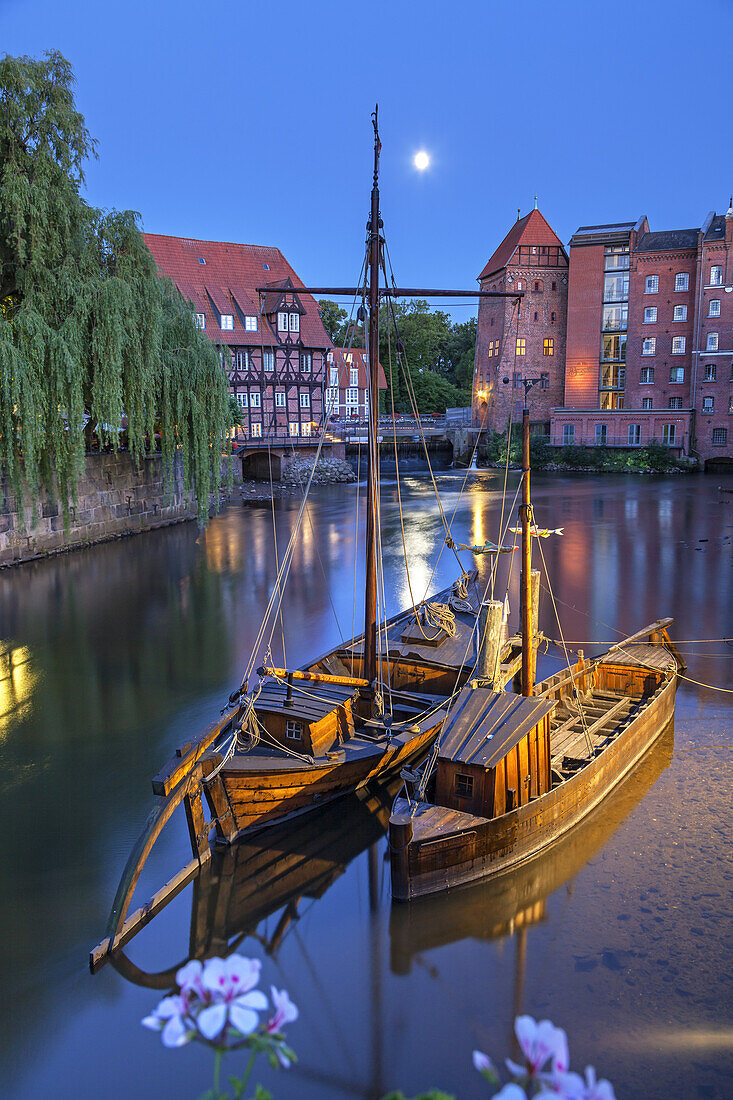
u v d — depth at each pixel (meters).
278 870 10.74
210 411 33.69
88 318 26.67
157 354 29.62
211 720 15.62
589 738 13.20
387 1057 7.66
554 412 70.88
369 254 14.19
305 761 11.55
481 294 15.14
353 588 27.14
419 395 96.38
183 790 10.15
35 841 11.42
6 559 29.70
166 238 61.94
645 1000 8.23
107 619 23.09
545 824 10.87
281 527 40.28
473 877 10.13
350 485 60.84
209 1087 7.39
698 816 11.77
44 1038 7.93
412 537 37.56
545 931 9.36
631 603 24.44
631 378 70.06
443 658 15.52
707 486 56.16
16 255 25.95
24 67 24.94
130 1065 7.62
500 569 29.83
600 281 70.69
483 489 57.44
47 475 28.08
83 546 33.91
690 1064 7.39
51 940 9.35
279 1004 1.63
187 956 9.08
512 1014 8.14
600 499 49.91
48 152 25.66
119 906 9.29
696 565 29.80
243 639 21.06
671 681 14.99
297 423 65.00
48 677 18.23
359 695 13.67
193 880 10.49
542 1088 1.45
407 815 9.83
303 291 15.64
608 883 10.21
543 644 20.66
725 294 64.25
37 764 13.84
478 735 10.86
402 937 9.33
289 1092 7.32
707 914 9.58
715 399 65.81
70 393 26.00
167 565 30.62
